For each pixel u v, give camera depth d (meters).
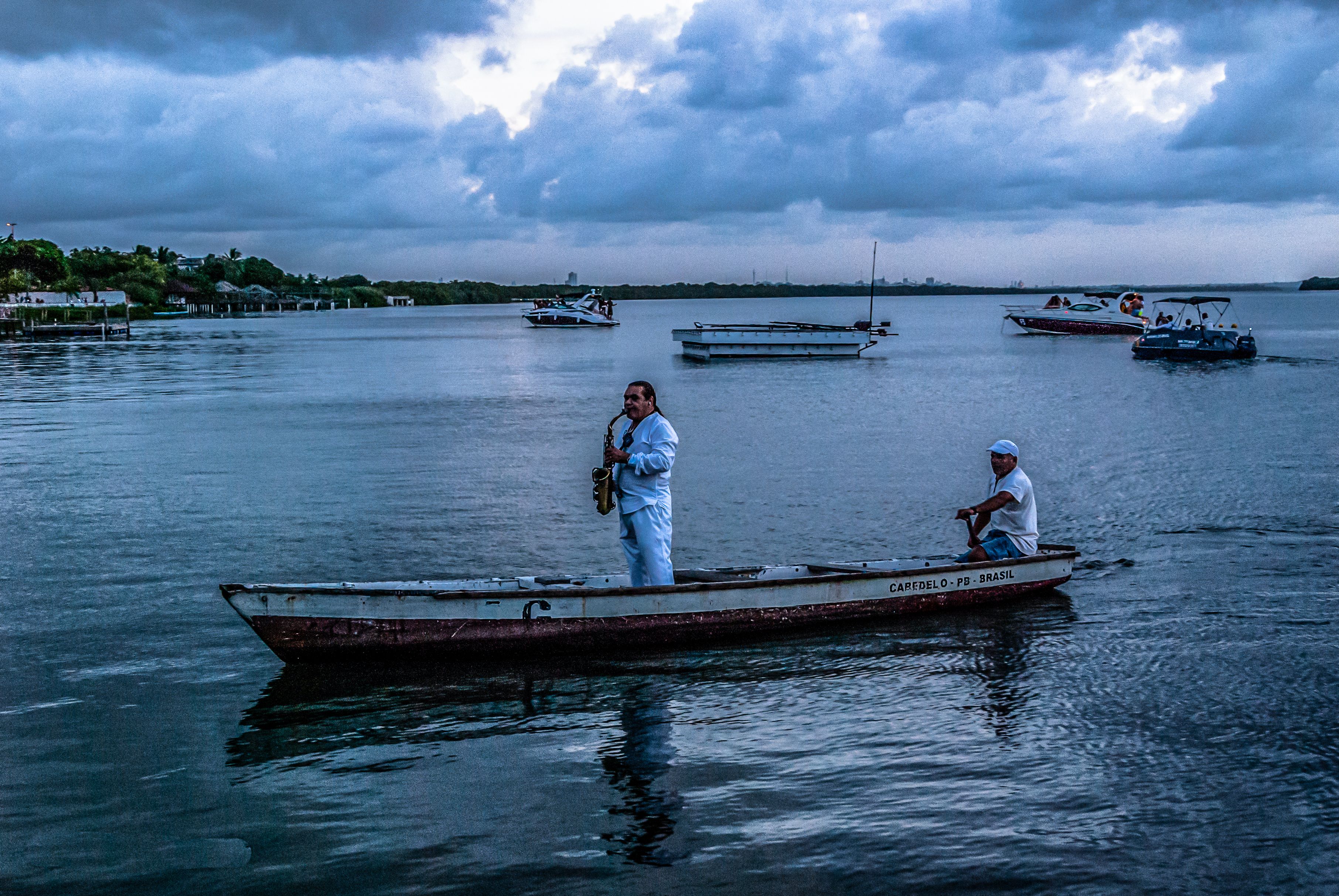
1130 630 9.37
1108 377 40.31
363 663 8.52
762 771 6.53
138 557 12.09
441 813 6.00
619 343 79.50
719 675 8.32
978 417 26.84
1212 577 11.08
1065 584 10.87
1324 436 22.05
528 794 6.24
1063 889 5.16
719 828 5.80
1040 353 60.19
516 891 5.19
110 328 84.62
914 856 5.48
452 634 8.55
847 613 9.60
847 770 6.53
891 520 14.02
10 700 7.78
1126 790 6.20
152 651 8.88
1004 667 8.46
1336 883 5.18
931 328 116.31
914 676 8.27
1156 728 7.14
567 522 14.02
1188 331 49.50
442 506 15.14
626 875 5.32
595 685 8.09
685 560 11.90
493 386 38.75
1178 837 5.64
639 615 8.86
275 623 8.25
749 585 9.11
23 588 10.81
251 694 7.89
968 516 10.41
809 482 16.97
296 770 6.59
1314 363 46.75
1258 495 15.45
